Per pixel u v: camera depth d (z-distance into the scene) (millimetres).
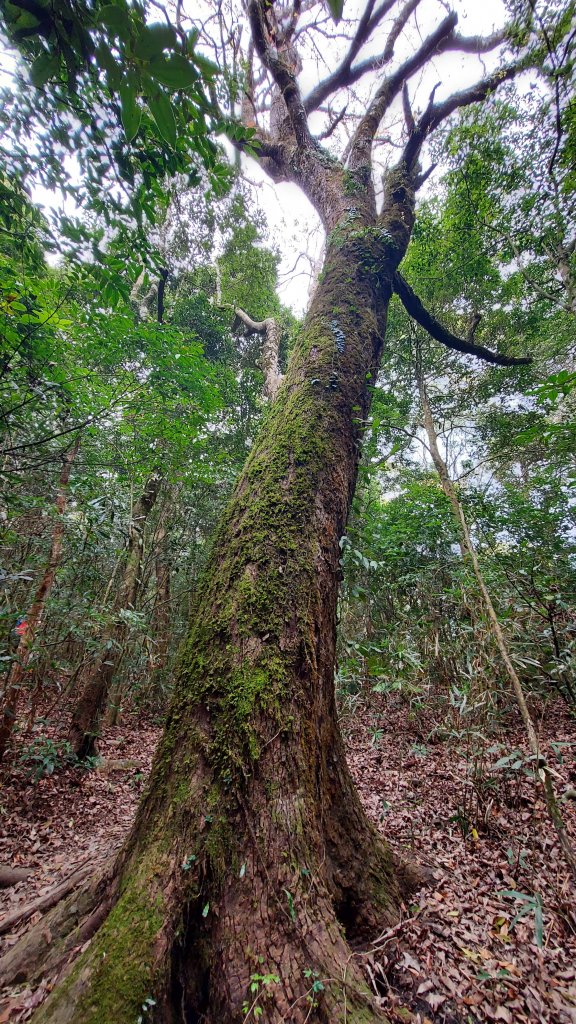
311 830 1609
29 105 1261
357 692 3857
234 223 6621
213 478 6520
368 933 1843
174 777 1634
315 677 1884
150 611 7848
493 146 5059
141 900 1434
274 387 6758
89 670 5977
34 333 2723
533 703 3838
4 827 3730
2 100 1247
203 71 708
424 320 4039
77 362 3850
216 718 1668
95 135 1346
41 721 4996
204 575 2145
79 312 3432
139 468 5312
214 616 1898
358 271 3100
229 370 8344
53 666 5453
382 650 3666
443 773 3670
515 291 6559
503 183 5270
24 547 4898
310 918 1440
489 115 4883
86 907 1697
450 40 4500
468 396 7129
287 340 10391
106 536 4582
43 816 4004
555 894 2143
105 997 1261
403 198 3611
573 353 6996
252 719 1645
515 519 5828
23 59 958
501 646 2539
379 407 3541
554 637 3566
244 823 1512
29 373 2947
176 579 9633
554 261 5121
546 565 4805
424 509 5395
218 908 1412
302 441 2352
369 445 3348
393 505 7016
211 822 1507
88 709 5168
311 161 4043
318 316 2924
